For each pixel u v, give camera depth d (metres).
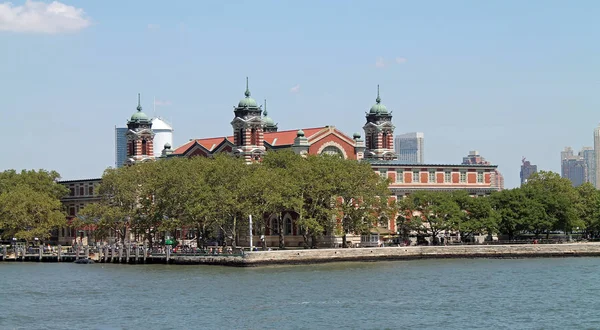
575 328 115.69
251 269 189.12
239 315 125.19
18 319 126.25
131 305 136.88
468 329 114.56
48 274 191.62
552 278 168.50
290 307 131.38
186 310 130.50
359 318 121.94
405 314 125.06
